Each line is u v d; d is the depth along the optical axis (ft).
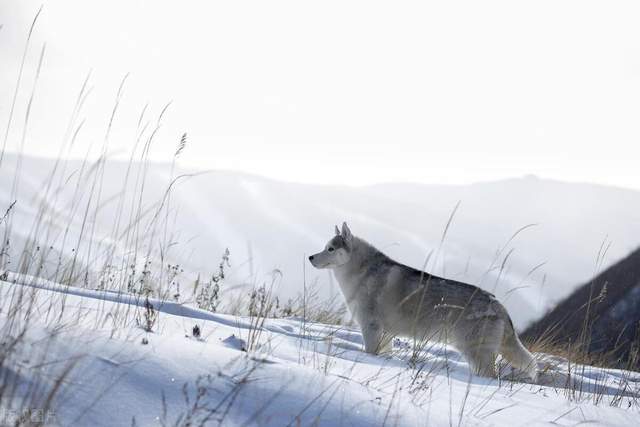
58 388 11.31
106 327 15.97
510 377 29.09
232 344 19.38
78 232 22.24
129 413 11.33
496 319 29.81
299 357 19.52
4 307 15.17
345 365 20.03
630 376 31.35
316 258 32.96
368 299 32.17
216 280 33.06
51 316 15.66
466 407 17.19
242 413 12.42
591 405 21.39
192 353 14.69
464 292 30.68
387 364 23.40
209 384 13.19
